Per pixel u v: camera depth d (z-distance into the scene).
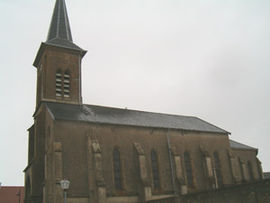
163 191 38.69
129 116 43.53
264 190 18.44
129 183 36.56
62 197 30.38
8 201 62.00
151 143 40.72
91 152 34.28
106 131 37.41
